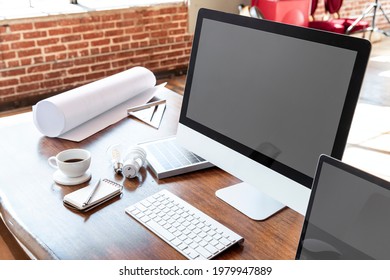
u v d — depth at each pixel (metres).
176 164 1.36
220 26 1.23
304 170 1.04
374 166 2.87
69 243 1.03
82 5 4.17
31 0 3.98
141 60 4.56
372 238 0.71
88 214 1.15
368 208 0.71
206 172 1.36
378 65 5.22
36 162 1.41
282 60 1.07
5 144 1.54
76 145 1.54
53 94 4.02
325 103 0.98
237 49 1.18
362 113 3.76
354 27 5.61
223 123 1.24
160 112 1.81
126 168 1.30
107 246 1.02
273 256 0.99
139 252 1.00
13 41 3.62
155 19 4.50
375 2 6.13
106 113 1.80
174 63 4.86
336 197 0.76
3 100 3.74
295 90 1.04
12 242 1.44
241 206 1.18
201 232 1.06
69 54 3.99
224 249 1.00
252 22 1.14
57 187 1.27
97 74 4.26
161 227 1.08
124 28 4.29
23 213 1.15
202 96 1.30
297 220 1.13
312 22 5.48
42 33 3.76
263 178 1.14
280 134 1.09
